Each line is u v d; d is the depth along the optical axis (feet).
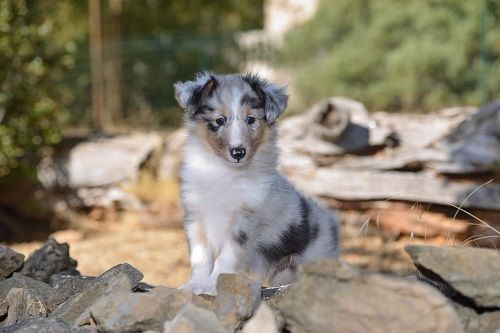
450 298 4.82
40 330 4.82
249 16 21.62
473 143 8.87
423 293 4.46
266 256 5.83
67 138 11.37
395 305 4.47
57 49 11.43
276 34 14.14
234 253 5.60
